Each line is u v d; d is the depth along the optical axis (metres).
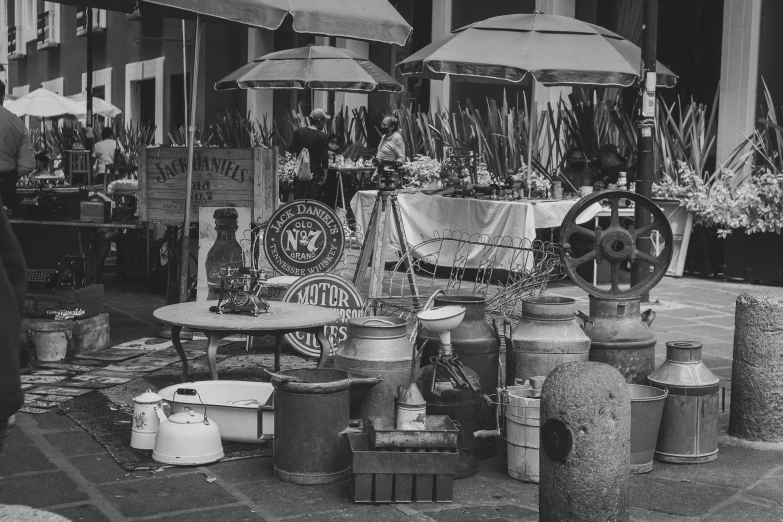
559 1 15.16
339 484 4.70
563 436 3.81
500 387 5.64
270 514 4.29
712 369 7.18
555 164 14.15
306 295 6.94
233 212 7.76
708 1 13.30
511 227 10.43
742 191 11.52
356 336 5.12
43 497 4.42
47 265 9.53
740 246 11.69
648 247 9.66
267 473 4.81
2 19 36.88
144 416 5.07
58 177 14.73
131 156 19.16
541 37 9.12
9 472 4.74
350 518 4.27
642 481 4.85
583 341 5.09
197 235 8.12
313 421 4.63
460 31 9.51
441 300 5.25
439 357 4.90
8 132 8.16
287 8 6.71
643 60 9.28
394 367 5.05
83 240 9.09
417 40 18.20
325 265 7.82
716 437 5.19
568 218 5.42
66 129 22.08
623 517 3.87
